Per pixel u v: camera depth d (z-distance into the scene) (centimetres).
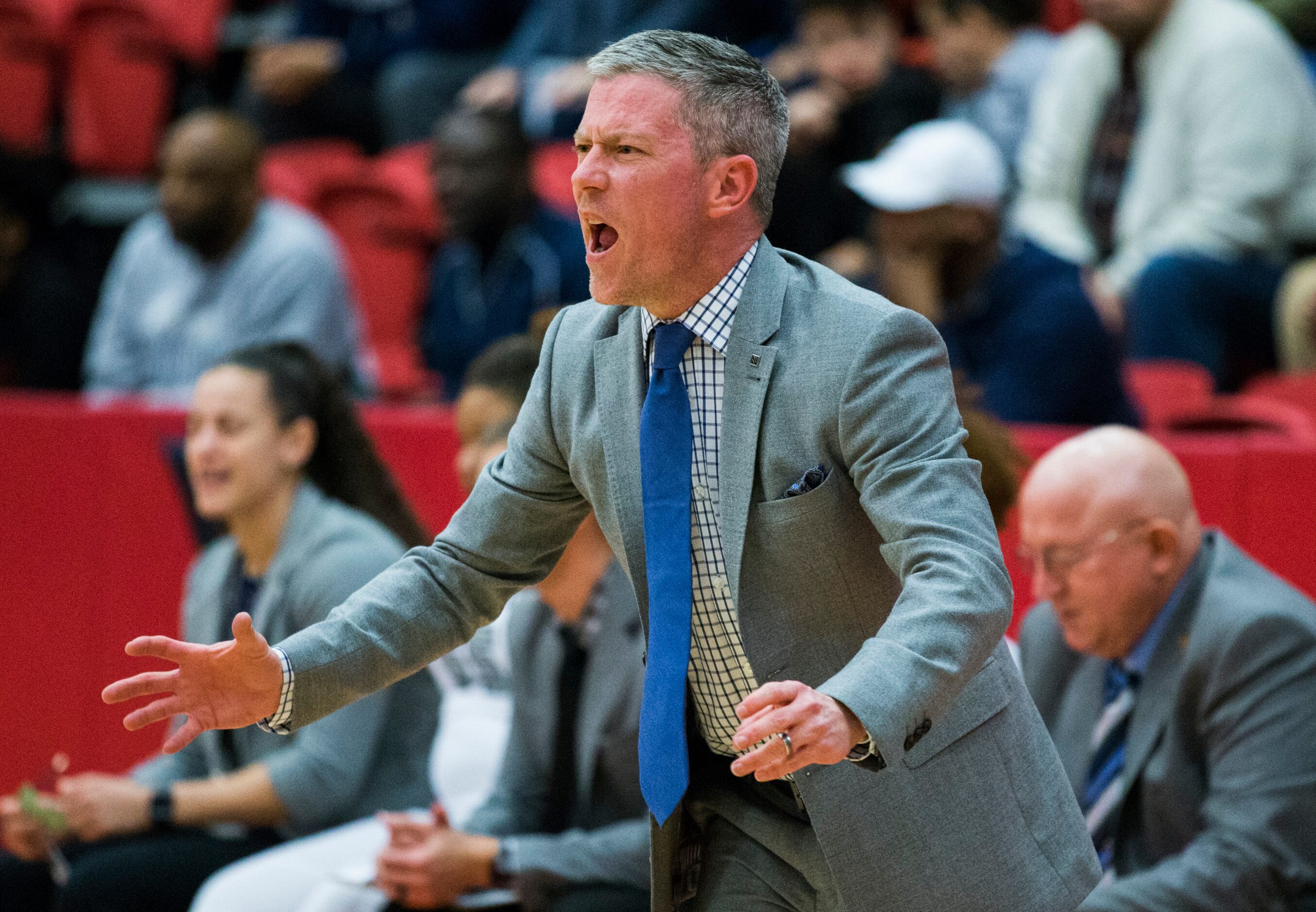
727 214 632
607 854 1018
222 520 1342
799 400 632
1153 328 1830
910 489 602
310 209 2281
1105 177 1998
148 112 2545
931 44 2297
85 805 1152
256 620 1159
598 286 640
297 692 639
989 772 670
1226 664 930
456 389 1905
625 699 1045
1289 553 1310
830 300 643
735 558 639
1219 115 1900
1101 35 2022
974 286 1545
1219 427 1536
